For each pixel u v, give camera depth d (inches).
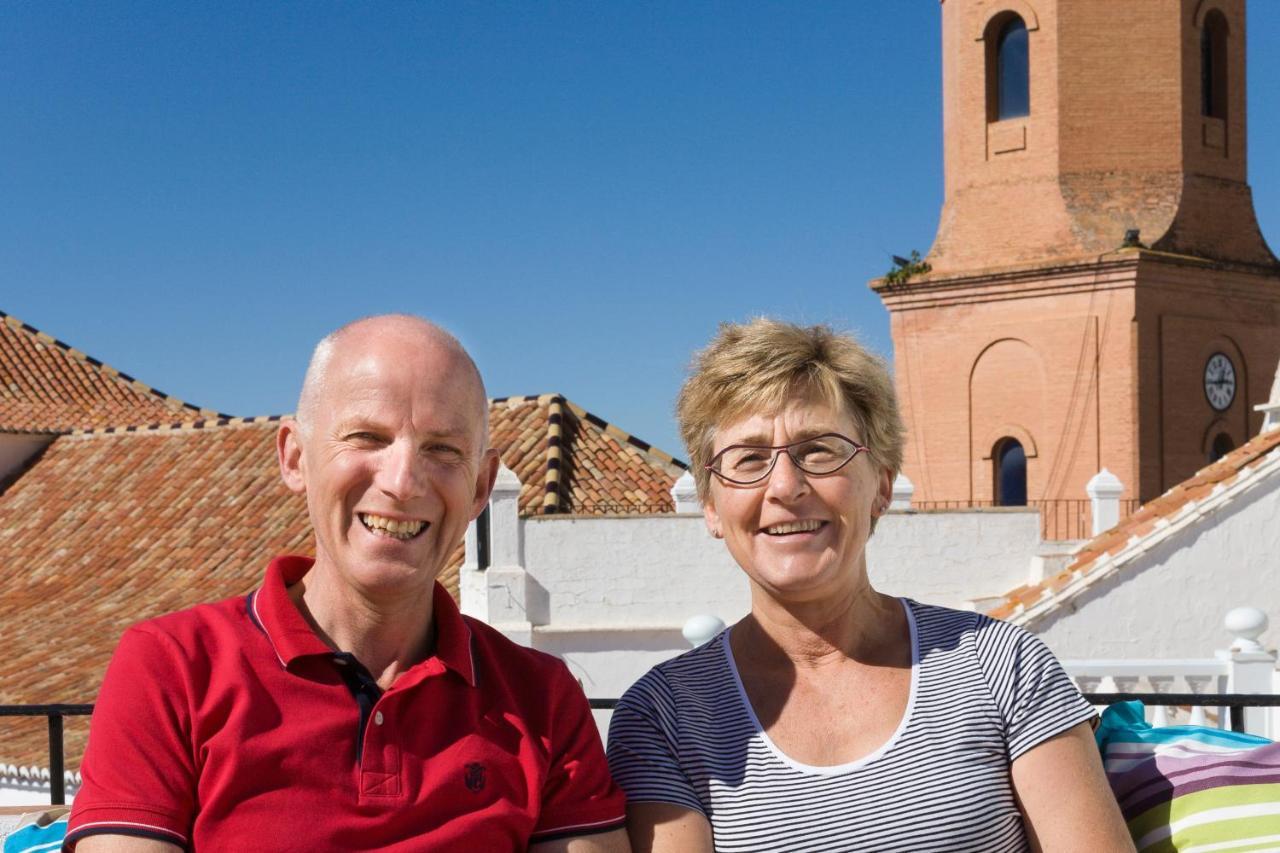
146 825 114.0
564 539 621.6
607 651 622.2
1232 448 1218.0
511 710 128.0
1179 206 1191.6
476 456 129.3
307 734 118.6
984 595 656.4
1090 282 1175.0
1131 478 1160.8
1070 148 1205.7
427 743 122.8
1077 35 1200.8
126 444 1034.7
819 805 128.4
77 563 898.1
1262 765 139.3
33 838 143.3
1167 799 138.7
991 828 128.0
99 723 117.6
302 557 134.6
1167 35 1194.6
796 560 135.2
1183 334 1190.3
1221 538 530.9
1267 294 1240.2
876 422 140.5
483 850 121.6
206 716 117.8
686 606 626.2
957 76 1263.5
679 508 638.5
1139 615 527.2
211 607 125.2
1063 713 131.4
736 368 137.9
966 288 1238.9
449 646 126.4
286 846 116.1
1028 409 1212.5
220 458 965.2
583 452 755.4
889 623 141.0
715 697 137.1
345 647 126.1
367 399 124.6
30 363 1203.2
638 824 131.7
